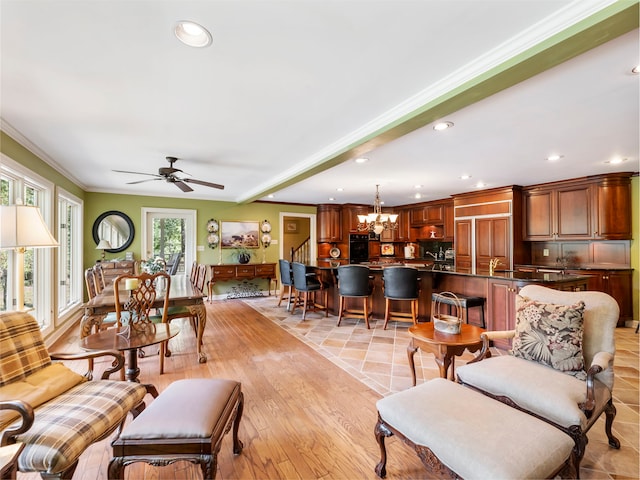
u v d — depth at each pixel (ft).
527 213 18.80
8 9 4.58
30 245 7.20
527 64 5.41
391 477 5.54
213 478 4.48
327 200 24.99
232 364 10.55
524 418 4.69
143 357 11.19
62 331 14.05
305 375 9.67
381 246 28.40
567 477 4.33
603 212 15.67
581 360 6.02
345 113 8.38
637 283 15.40
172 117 8.64
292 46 5.55
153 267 14.17
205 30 5.11
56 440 4.38
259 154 12.16
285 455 6.09
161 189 19.88
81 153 11.94
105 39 5.33
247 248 24.26
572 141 10.57
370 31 5.15
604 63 5.95
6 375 5.38
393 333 14.08
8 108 8.04
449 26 5.04
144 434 4.52
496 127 9.30
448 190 20.35
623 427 6.96
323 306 18.29
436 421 4.68
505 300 11.94
